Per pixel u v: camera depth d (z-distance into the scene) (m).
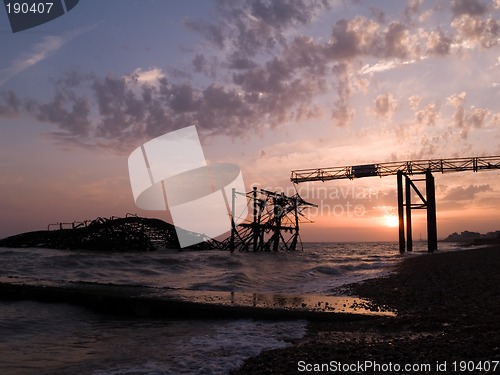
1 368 7.61
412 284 17.02
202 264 33.97
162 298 13.20
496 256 29.17
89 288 15.20
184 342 9.36
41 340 9.86
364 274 24.03
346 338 8.99
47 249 57.19
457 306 11.09
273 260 39.84
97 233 56.19
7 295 15.31
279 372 6.85
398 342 7.99
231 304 12.25
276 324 10.92
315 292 16.64
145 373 7.17
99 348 9.04
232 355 8.09
